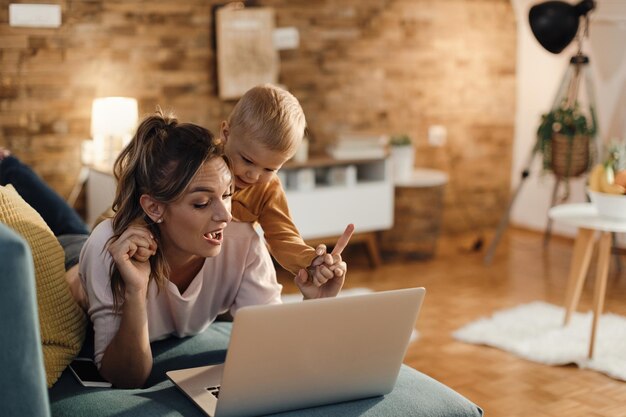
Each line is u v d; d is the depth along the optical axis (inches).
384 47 207.8
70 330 67.7
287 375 55.1
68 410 57.9
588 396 112.4
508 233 229.1
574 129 176.9
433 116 219.3
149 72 178.1
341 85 202.8
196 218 60.0
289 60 194.4
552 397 111.9
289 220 72.8
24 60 165.0
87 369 67.8
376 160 188.7
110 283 63.2
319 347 55.2
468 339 135.4
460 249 208.8
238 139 66.0
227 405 54.2
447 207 226.8
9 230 49.6
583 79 208.5
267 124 64.5
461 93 223.0
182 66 181.8
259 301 72.1
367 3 203.3
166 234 62.6
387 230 193.6
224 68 184.2
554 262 194.2
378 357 58.6
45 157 170.1
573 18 172.6
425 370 122.5
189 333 74.2
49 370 63.6
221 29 182.7
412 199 192.1
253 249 71.1
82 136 173.0
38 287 65.6
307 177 179.5
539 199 227.8
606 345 130.3
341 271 65.8
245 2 186.1
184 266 66.2
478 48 223.6
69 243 94.7
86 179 173.0
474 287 171.5
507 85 230.8
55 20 166.4
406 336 58.8
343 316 54.7
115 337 62.6
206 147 59.8
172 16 178.9
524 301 159.8
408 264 193.2
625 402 110.4
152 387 63.5
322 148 202.4
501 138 232.7
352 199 185.0
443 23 216.5
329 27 198.7
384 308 56.1
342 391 58.8
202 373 63.5
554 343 131.3
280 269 185.2
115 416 56.0
